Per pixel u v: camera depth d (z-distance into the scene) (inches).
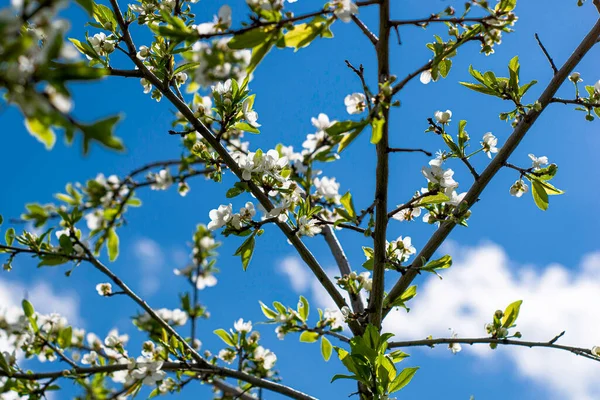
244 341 195.3
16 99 66.0
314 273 155.5
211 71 97.1
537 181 156.6
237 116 150.5
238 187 147.3
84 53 149.1
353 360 143.7
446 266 146.3
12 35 66.0
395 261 156.5
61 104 66.9
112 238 149.1
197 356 157.0
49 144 69.1
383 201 130.8
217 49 96.4
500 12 120.6
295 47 103.4
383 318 159.9
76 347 196.2
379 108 108.3
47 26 68.1
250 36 97.5
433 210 154.6
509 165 155.8
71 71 68.8
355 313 154.6
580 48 158.2
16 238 146.3
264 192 150.8
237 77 100.6
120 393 152.0
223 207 146.6
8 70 65.5
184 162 152.9
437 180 144.3
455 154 156.9
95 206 145.6
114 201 147.1
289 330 173.2
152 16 152.9
